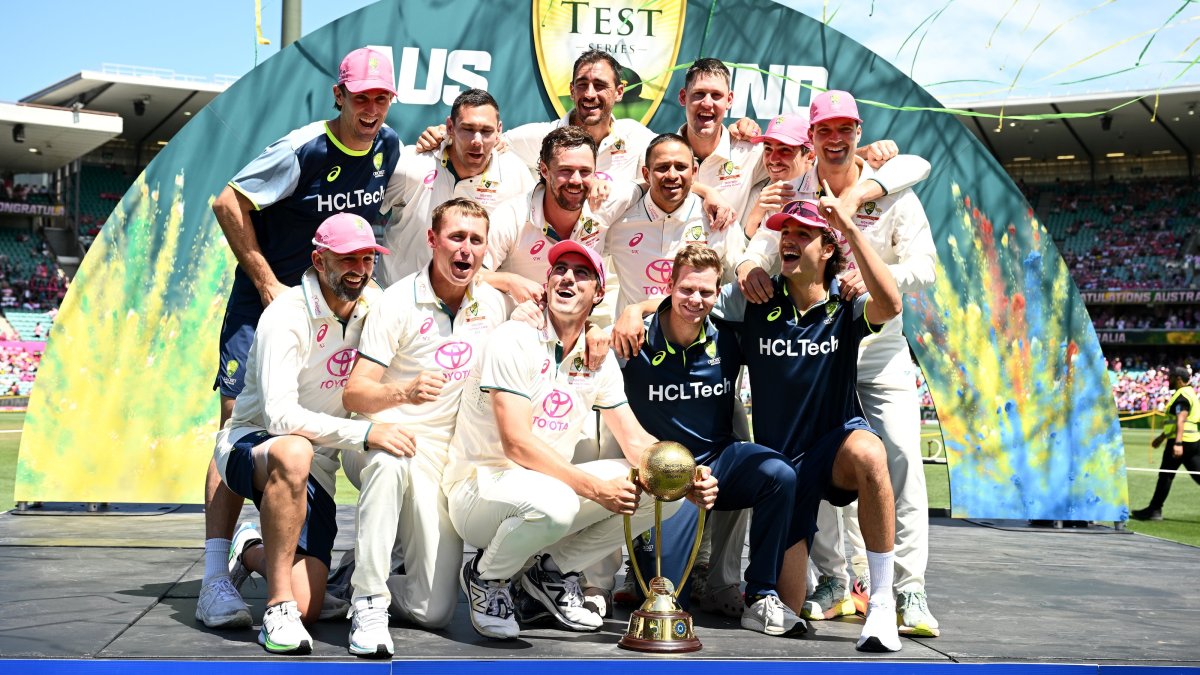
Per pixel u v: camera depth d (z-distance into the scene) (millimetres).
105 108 29938
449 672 2881
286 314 3281
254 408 3457
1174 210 34031
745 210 4605
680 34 5789
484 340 3445
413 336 3365
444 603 3363
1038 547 5641
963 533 6211
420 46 5746
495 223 3945
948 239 6191
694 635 3236
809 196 3998
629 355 3543
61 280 31328
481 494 3207
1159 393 27312
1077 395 6312
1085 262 33562
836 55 5941
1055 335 6289
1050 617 3762
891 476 3719
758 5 5879
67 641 3059
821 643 3275
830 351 3541
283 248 3904
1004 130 31109
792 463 3535
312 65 5797
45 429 5867
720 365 3590
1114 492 6336
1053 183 36219
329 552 3320
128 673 2822
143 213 5867
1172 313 31766
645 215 4086
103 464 5895
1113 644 3309
